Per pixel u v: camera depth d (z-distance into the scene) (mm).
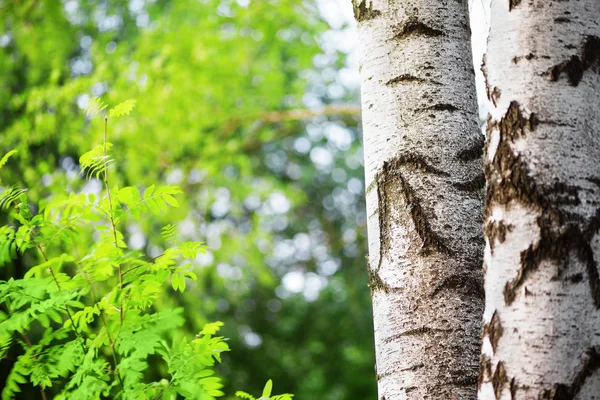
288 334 16078
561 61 3322
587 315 3225
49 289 3727
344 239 16438
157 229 9344
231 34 9906
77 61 11031
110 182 8570
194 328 8562
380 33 3725
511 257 3268
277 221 16781
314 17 10164
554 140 3283
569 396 3205
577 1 3359
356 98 14477
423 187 3609
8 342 3820
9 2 9406
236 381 13133
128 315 3701
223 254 9625
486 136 3363
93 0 10555
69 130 8547
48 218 3727
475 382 3516
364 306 15820
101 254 3658
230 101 10250
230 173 12406
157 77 8695
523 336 3234
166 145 9984
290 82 12031
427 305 3555
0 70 9453
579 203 3254
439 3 3729
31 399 7246
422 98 3658
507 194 3287
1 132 9039
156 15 10812
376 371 3619
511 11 3373
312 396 14852
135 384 3615
